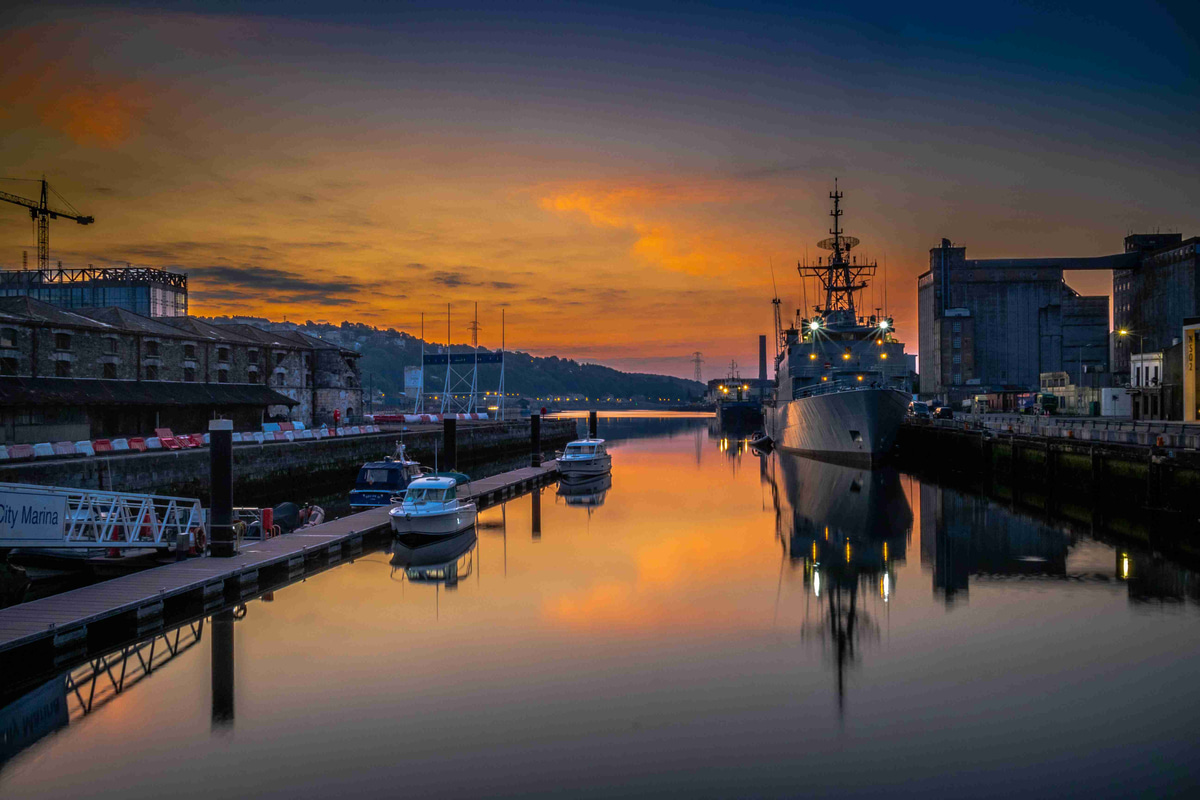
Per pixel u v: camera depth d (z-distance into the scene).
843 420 57.56
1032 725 13.85
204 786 12.03
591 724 14.12
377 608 21.67
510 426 90.00
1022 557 27.11
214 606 21.66
